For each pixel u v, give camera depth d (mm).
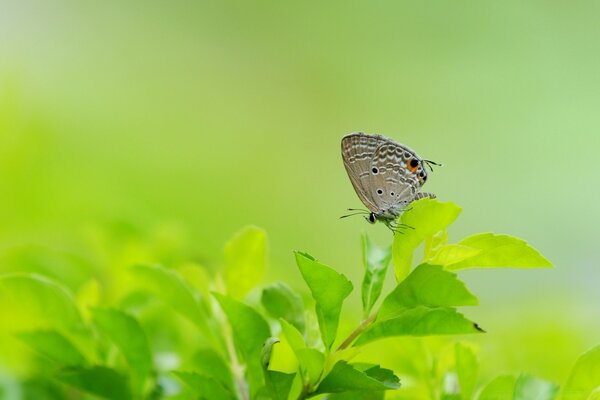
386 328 414
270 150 955
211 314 441
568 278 832
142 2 1007
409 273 415
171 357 451
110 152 663
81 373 435
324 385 412
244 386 432
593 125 1040
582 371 418
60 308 444
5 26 965
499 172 1039
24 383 453
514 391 422
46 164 561
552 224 1008
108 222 522
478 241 417
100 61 957
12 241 539
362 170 465
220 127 952
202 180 708
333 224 868
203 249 523
